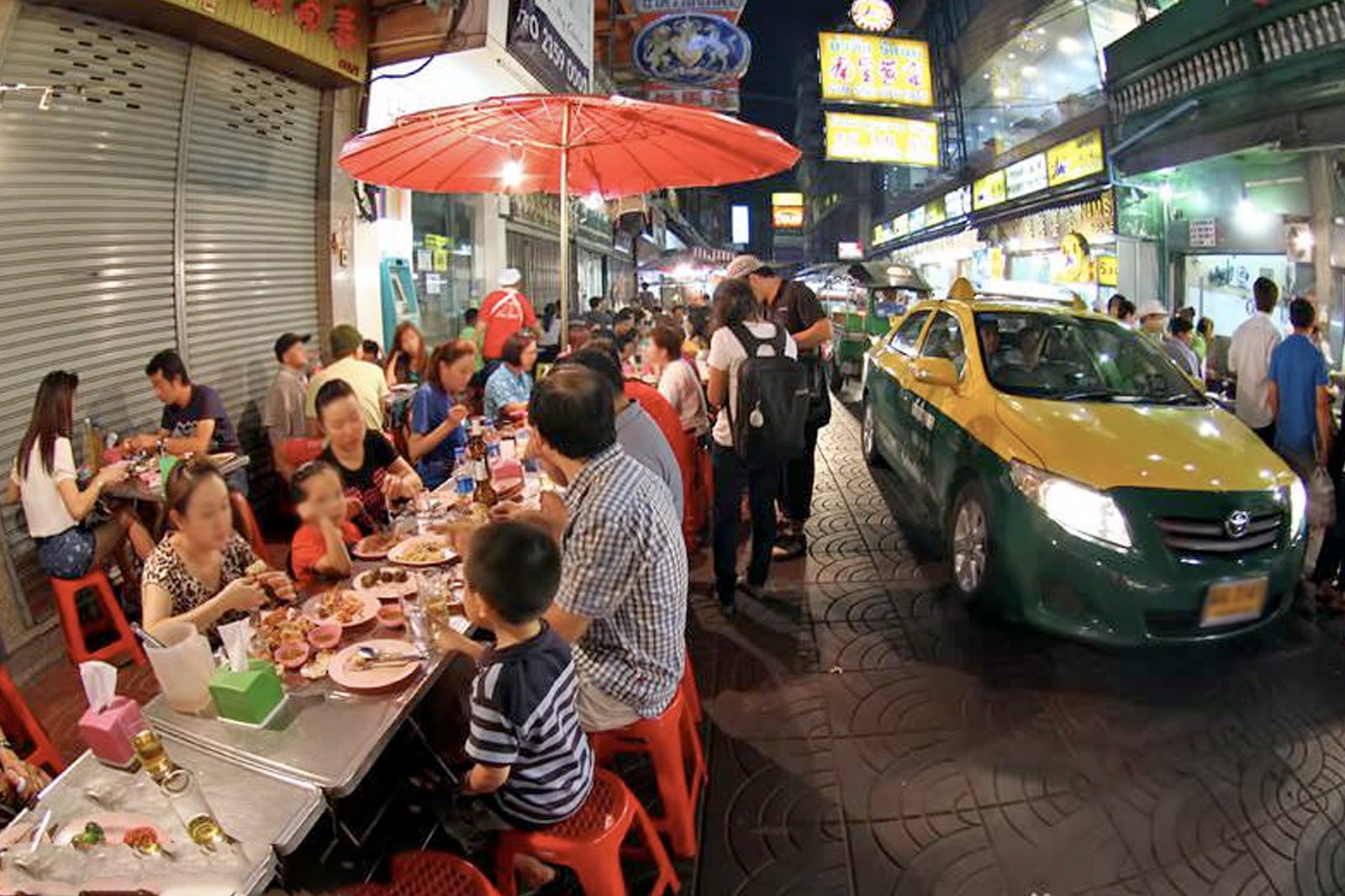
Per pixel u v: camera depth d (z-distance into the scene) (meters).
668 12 11.24
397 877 2.07
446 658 2.51
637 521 2.43
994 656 4.20
